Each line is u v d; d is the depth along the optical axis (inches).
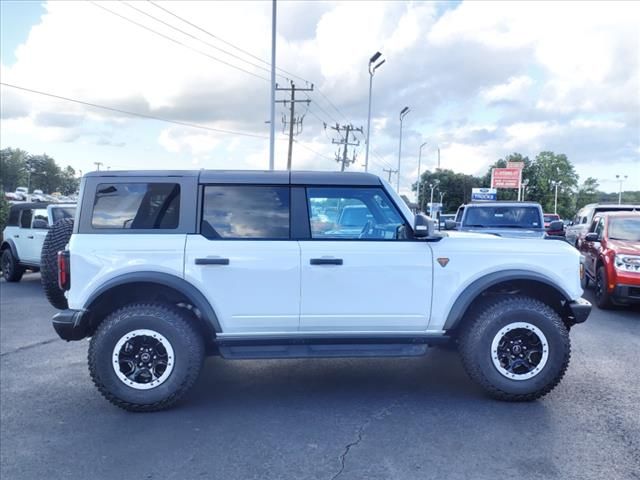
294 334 174.6
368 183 179.8
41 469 134.0
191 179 176.9
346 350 176.4
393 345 179.2
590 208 553.9
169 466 134.5
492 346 173.9
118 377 167.8
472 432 152.3
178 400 171.3
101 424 162.1
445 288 176.1
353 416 165.8
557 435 149.6
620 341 257.9
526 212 491.8
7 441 150.7
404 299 175.2
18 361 233.0
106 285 167.8
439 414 166.6
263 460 137.0
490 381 173.9
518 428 154.9
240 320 171.6
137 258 169.5
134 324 167.3
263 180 177.6
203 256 169.8
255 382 200.2
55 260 193.0
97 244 169.9
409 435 150.9
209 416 167.5
